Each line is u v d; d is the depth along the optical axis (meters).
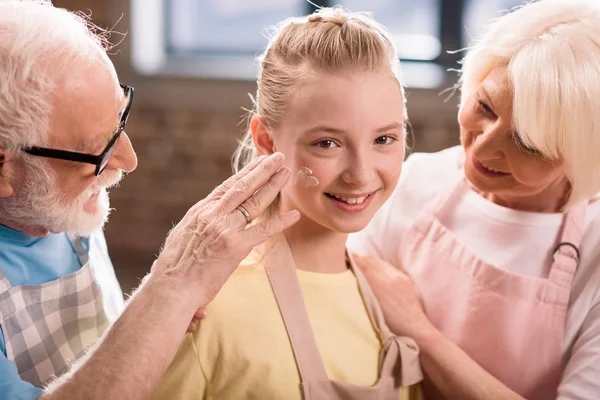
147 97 3.74
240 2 3.82
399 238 1.32
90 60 0.99
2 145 0.96
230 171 3.79
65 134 0.97
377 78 0.95
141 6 3.74
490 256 1.21
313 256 1.08
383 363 1.06
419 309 1.18
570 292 1.17
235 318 0.99
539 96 1.01
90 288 1.17
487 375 1.13
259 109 1.05
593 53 1.02
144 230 3.87
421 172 1.35
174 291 0.93
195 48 3.88
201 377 0.97
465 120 1.12
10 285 1.03
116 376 0.88
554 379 1.17
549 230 1.19
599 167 1.05
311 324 1.04
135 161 1.08
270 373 0.98
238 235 0.93
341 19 1.01
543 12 1.08
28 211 1.02
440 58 3.65
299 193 0.98
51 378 1.07
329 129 0.94
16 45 0.94
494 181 1.13
